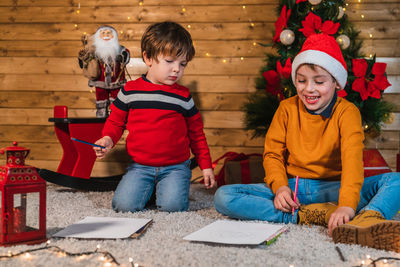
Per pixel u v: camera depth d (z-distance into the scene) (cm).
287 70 184
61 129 210
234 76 242
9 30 250
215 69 243
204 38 243
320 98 132
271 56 209
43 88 250
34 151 252
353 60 186
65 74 249
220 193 139
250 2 239
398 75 234
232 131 244
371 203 123
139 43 245
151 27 159
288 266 93
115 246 107
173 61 155
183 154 167
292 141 143
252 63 241
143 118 161
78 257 98
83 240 111
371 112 196
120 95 165
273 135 148
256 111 212
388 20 234
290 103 148
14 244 105
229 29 241
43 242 109
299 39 189
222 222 128
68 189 207
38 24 249
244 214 136
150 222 130
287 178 146
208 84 244
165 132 161
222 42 242
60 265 93
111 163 247
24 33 250
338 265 93
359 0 234
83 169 203
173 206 155
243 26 240
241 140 243
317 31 180
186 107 166
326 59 128
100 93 214
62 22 248
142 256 100
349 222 111
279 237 116
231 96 243
